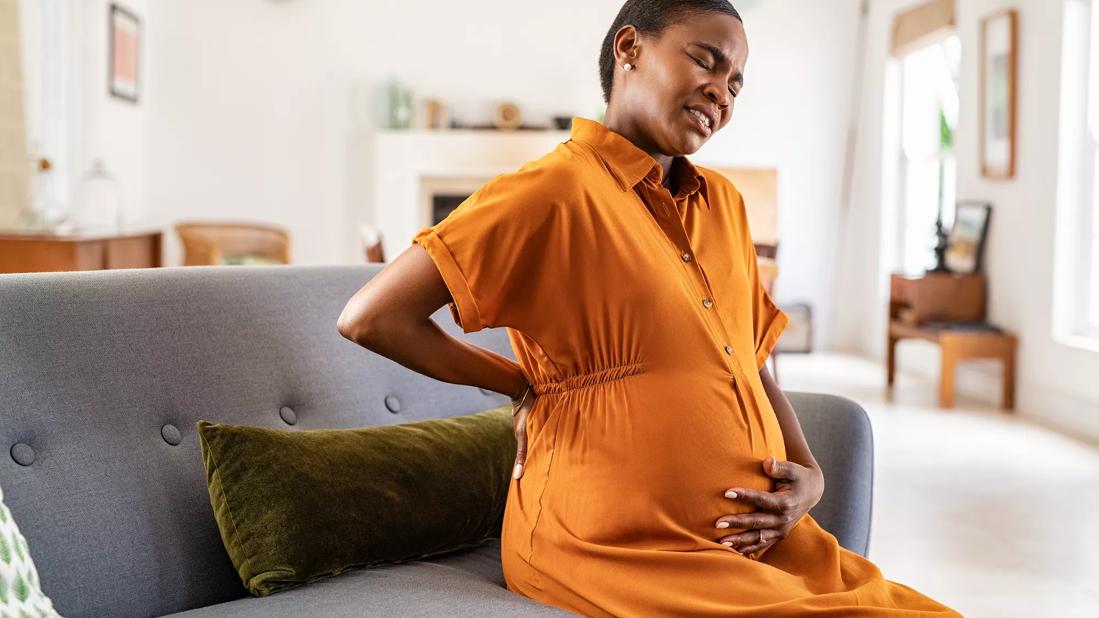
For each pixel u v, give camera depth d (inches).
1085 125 222.8
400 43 329.1
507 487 76.4
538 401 63.1
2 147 243.8
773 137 336.8
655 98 61.1
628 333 58.5
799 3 334.0
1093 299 224.1
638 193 60.9
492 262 57.4
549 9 332.8
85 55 272.7
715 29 60.6
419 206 329.7
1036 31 233.6
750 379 62.1
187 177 321.4
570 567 59.2
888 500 165.0
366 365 79.0
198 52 319.9
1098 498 166.2
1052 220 226.5
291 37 323.3
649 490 58.1
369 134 329.1
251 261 287.0
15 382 60.9
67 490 60.6
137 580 61.6
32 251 202.1
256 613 58.7
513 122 328.2
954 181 284.0
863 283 336.2
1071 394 219.6
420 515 69.7
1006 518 155.6
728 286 63.1
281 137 324.5
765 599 56.0
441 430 75.4
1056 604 120.3
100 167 257.6
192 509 65.3
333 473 67.1
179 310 69.6
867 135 331.6
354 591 62.4
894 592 61.1
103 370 64.6
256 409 71.0
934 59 296.7
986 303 256.7
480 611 58.6
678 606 55.7
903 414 234.5
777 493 61.1
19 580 50.0
